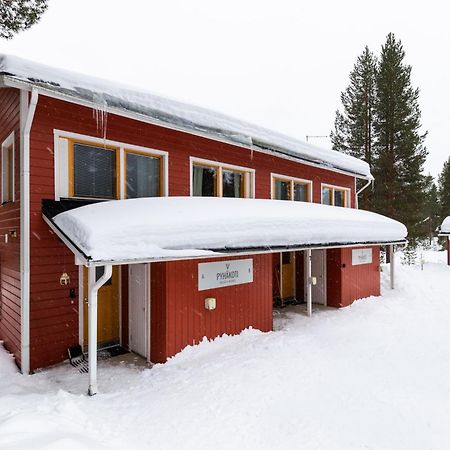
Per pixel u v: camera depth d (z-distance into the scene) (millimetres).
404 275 13578
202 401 4453
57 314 5781
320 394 4727
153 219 5289
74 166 6078
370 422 4078
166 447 3502
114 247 4605
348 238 8914
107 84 5941
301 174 10906
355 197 13578
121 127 6590
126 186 6773
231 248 6074
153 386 4902
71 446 2891
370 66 22531
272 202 8320
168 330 5762
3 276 6707
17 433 3004
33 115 5289
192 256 5355
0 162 6891
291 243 7242
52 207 5562
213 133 7621
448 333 7566
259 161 9461
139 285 6277
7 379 5105
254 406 4363
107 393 4691
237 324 6965
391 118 20484
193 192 7945
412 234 20141
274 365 5590
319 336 7211
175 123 6887
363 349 6523
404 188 20219
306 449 3574
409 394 4793
